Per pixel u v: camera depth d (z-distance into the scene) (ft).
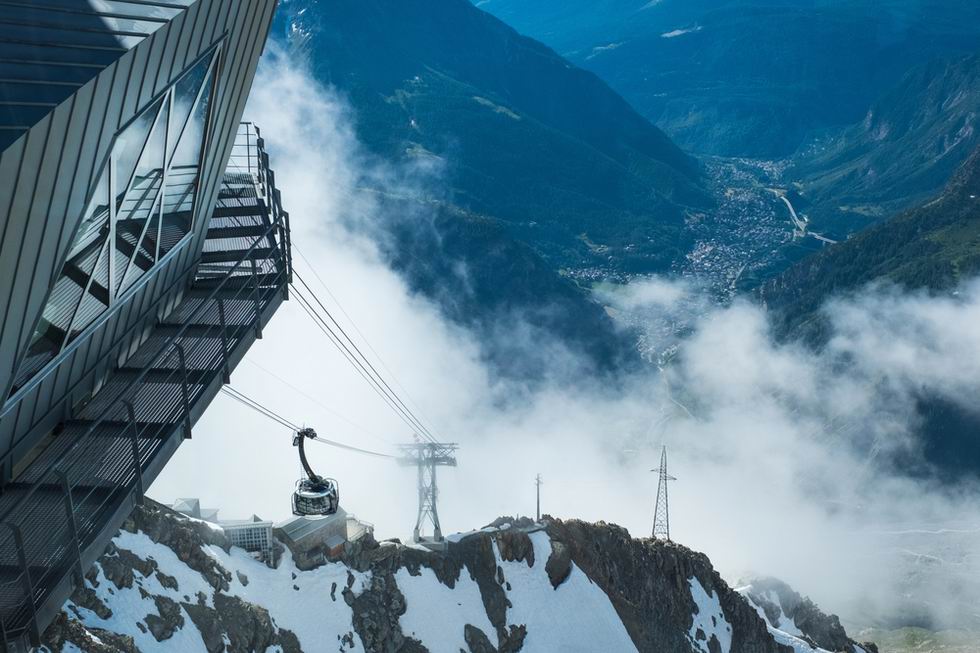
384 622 263.08
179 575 212.02
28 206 67.36
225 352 99.19
